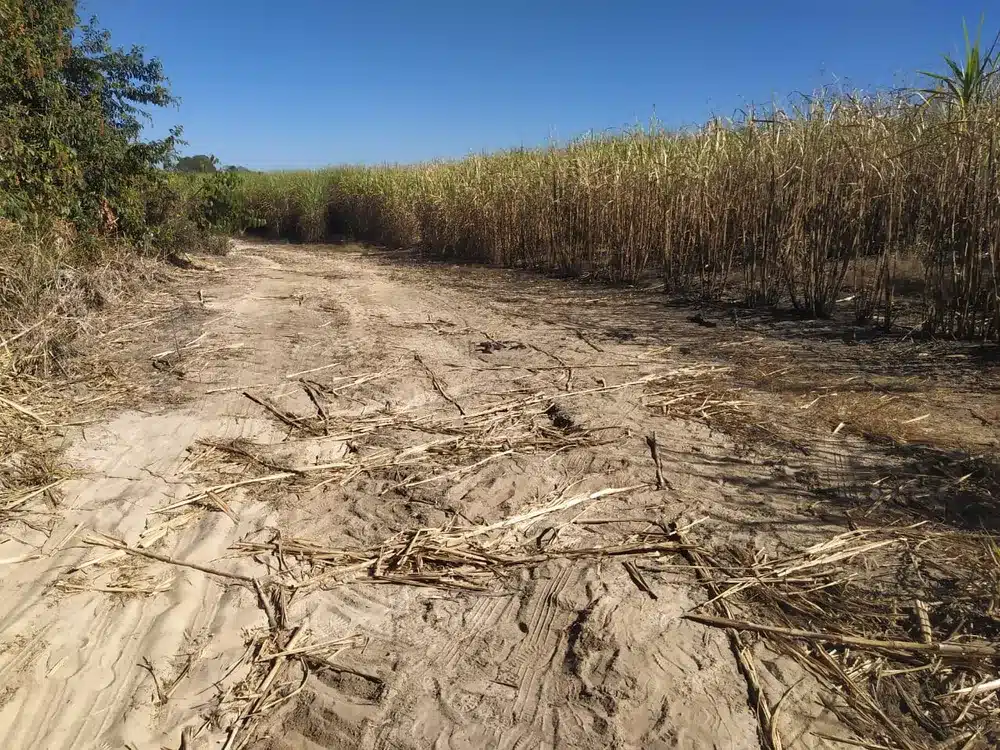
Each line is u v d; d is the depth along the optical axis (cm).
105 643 279
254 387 569
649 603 292
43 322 590
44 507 378
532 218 1233
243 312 866
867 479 378
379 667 265
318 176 2253
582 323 789
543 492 389
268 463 432
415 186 1686
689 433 455
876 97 698
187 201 1304
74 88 1070
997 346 576
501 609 296
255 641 280
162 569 327
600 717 236
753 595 293
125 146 1096
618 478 400
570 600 297
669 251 926
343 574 323
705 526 346
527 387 561
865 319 688
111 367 604
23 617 291
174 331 748
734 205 841
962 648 251
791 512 353
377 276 1239
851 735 225
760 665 256
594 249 1125
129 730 237
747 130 822
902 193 638
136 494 393
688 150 942
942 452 399
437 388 564
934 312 618
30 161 836
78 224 919
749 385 541
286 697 252
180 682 259
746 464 407
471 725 236
